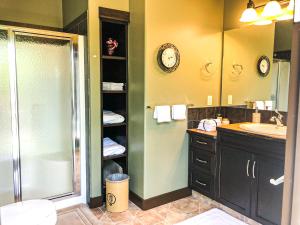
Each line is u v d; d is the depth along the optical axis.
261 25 2.70
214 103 3.10
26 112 2.39
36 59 2.39
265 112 2.73
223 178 2.53
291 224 0.72
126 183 2.61
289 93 0.71
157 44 2.54
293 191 0.71
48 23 3.10
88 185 2.69
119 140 2.99
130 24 2.67
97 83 2.56
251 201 2.28
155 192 2.70
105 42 2.85
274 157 2.07
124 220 2.44
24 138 2.40
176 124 2.79
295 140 0.70
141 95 2.57
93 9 2.47
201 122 2.86
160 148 2.69
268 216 2.14
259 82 2.76
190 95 2.87
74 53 2.55
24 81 2.35
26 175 2.44
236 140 2.37
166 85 2.65
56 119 2.55
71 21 2.91
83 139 2.67
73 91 2.59
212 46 2.99
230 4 2.95
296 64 0.69
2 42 2.20
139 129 2.64
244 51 2.86
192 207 2.70
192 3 2.76
